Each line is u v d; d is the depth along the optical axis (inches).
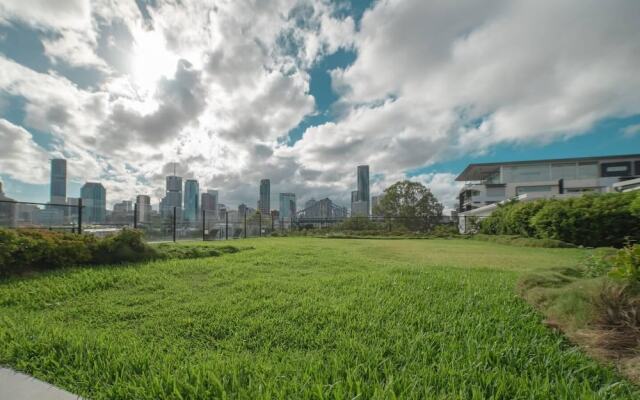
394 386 64.7
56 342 85.0
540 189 1535.4
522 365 75.7
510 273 200.1
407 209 1182.9
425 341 89.4
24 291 145.2
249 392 61.7
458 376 69.0
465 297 136.0
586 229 431.2
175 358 79.9
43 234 206.7
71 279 167.8
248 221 799.1
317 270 217.3
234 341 94.0
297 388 63.4
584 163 1652.3
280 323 107.1
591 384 67.8
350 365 75.7
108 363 73.8
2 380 69.6
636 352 77.6
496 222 716.0
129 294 149.8
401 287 154.4
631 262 93.6
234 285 163.5
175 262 235.8
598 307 93.5
